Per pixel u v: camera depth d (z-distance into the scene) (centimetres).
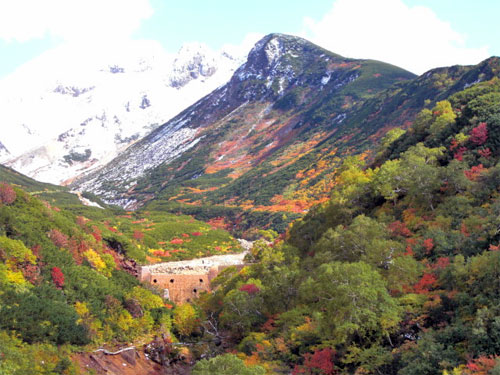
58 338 3322
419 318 3059
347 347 3148
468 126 5472
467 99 6881
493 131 4969
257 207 15975
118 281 4856
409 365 2698
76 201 17162
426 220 4388
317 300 3719
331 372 3100
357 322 3147
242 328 4334
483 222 3734
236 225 14862
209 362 2897
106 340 3788
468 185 4356
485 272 3011
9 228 4050
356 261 4028
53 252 4206
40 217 4606
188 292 6769
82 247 4778
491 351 2558
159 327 4397
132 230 9838
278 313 4275
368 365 2956
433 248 3797
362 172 6550
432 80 17862
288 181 17612
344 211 5641
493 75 13988
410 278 3438
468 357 2570
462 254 3575
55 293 3694
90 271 4484
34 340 3148
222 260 8544
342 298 3161
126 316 4156
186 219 13738
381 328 3162
